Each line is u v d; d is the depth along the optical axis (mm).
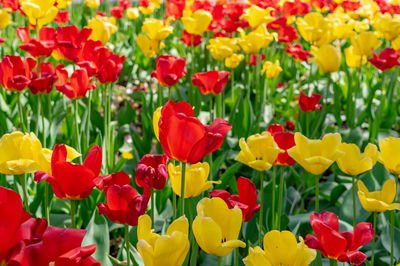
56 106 3947
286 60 5863
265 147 1672
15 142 1419
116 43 7102
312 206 3082
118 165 3039
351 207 2668
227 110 4816
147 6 6070
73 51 2932
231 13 4922
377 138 3762
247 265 1189
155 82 6250
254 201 1623
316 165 1440
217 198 1210
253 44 3918
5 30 6555
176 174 1588
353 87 5094
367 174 2803
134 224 1390
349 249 1349
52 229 911
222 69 4668
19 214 890
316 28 3773
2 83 2473
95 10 8680
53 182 1367
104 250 1801
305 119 3971
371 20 5660
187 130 1303
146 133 3633
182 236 1036
